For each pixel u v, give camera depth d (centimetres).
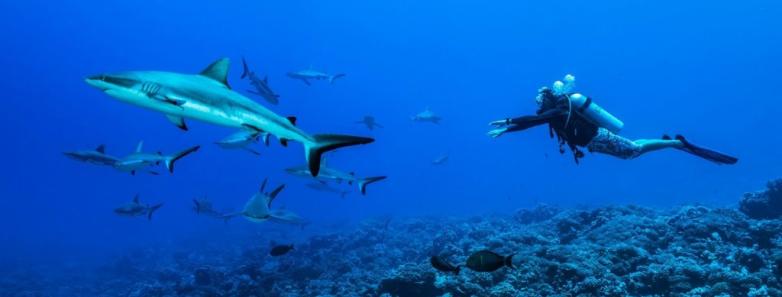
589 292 844
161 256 3059
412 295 978
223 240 3369
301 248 2142
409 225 2622
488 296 880
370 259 1812
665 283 871
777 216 1338
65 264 3238
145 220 6688
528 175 8225
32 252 4050
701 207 1293
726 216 1194
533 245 1263
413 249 1908
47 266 3173
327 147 304
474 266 563
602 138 599
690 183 4531
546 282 925
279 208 947
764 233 1062
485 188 7256
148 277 2497
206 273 1802
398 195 7469
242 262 2272
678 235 1127
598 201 3994
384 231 2369
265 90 1455
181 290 1694
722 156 652
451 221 2756
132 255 3053
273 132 308
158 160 993
